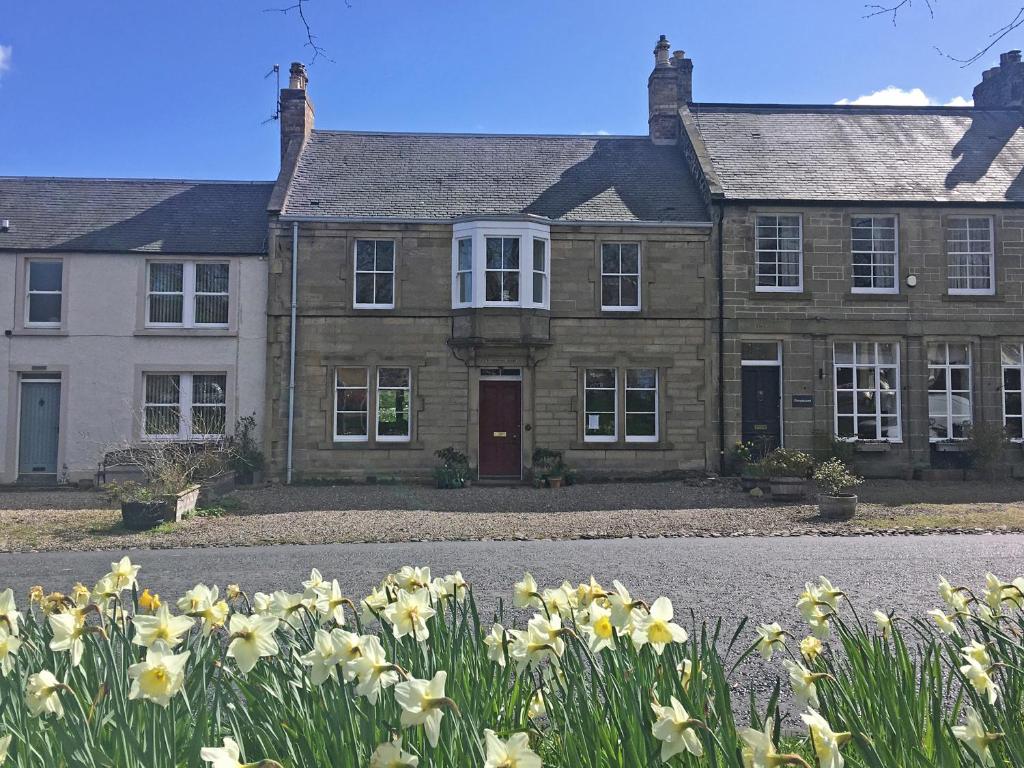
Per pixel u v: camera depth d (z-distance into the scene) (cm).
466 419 1873
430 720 232
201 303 1945
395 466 1861
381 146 2183
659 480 1872
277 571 898
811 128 2214
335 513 1379
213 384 1925
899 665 341
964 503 1454
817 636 375
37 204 2052
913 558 940
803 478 1548
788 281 1939
